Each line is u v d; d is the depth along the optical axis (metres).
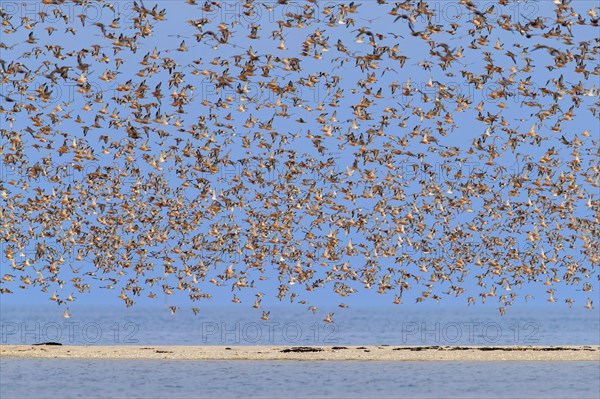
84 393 66.31
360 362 83.56
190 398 64.44
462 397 65.06
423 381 72.00
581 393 66.69
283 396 65.38
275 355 87.25
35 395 65.69
